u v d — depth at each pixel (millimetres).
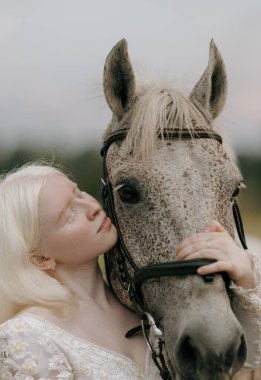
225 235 1890
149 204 2033
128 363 1970
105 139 2432
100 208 2113
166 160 2051
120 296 2250
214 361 1687
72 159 7258
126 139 2172
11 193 2049
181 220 1964
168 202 1993
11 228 2012
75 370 1897
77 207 2062
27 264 2020
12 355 1866
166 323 1937
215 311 1748
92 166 7348
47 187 2037
